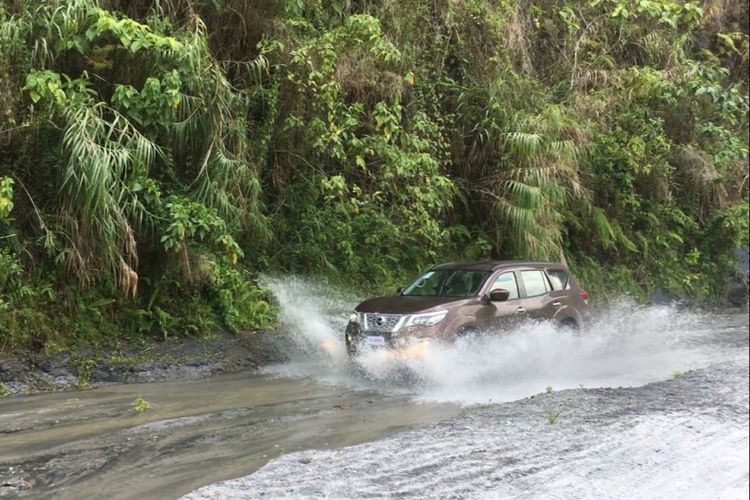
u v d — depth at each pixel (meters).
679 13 15.83
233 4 10.85
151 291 10.19
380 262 13.52
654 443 6.57
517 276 10.53
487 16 14.14
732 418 7.53
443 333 9.20
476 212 15.42
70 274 9.32
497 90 14.35
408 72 12.88
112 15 9.10
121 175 9.47
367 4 12.71
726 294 20.56
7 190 8.25
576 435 6.67
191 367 9.52
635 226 19.48
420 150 13.12
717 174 19.45
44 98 8.61
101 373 8.89
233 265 11.04
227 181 10.27
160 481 5.39
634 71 16.20
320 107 11.57
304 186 12.67
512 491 5.26
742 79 20.61
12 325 8.67
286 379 9.38
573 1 16.28
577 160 15.37
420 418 7.49
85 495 5.08
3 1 8.73
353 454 5.98
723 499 5.47
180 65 9.38
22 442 6.30
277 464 5.66
